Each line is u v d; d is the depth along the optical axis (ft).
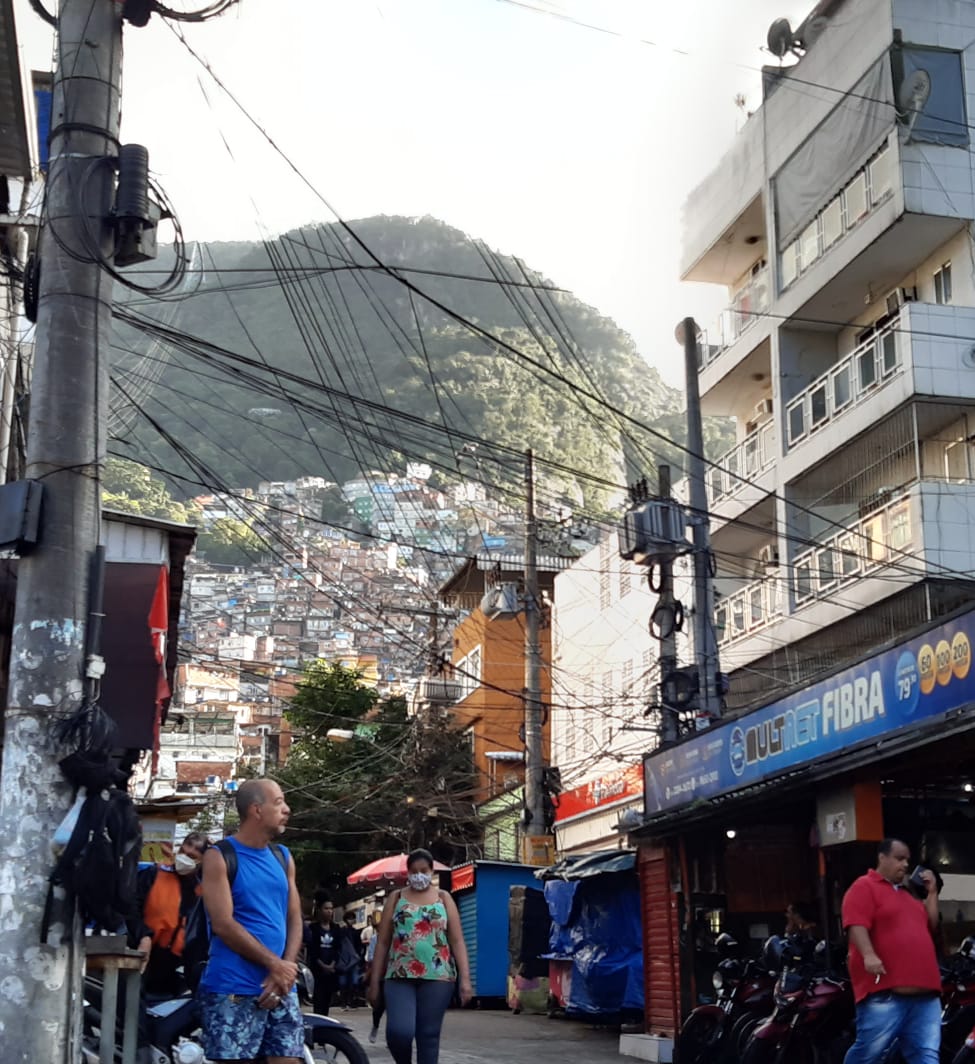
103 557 23.00
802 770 41.14
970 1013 30.83
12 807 21.48
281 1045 18.49
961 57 77.71
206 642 297.33
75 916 21.21
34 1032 20.54
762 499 88.22
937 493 71.61
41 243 24.80
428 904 28.78
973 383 73.05
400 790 125.90
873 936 26.81
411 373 355.36
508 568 135.13
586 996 64.08
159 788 168.35
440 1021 28.09
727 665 91.50
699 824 50.31
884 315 83.51
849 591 76.95
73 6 25.43
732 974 41.09
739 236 98.12
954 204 75.25
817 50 85.81
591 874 60.54
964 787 43.88
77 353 23.72
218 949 18.44
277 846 19.60
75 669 22.27
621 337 586.86
